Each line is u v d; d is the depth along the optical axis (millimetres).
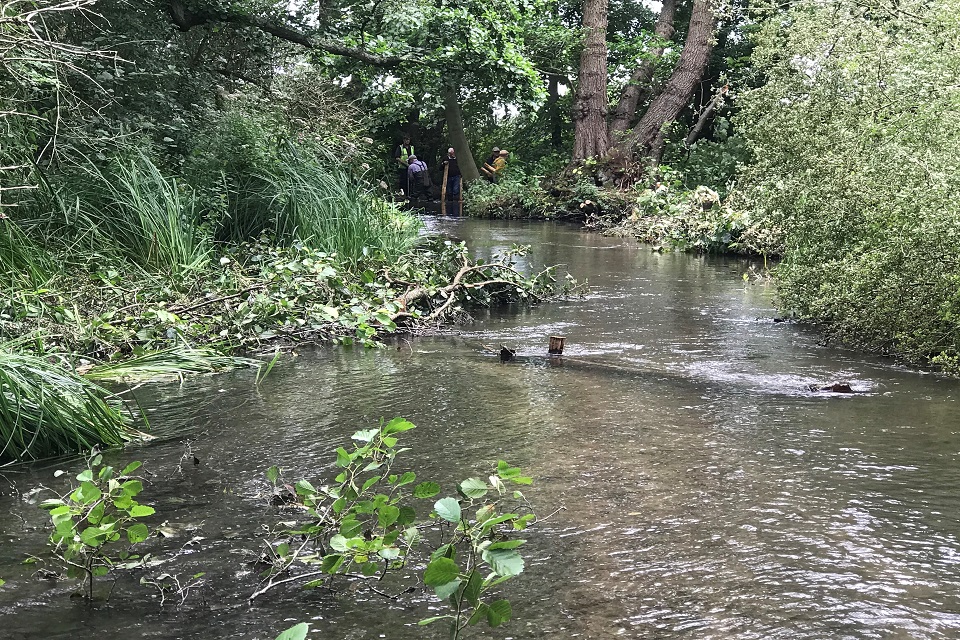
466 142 28109
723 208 13938
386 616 2338
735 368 5469
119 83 9273
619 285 9625
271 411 4402
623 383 5051
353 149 12203
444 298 7746
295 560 2650
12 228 6668
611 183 22984
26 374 3902
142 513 2539
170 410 4426
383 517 2400
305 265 6910
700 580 2561
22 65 6637
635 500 3186
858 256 6688
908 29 7594
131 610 2365
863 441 3922
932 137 6531
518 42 12141
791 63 8234
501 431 4051
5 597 2432
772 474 3473
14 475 3486
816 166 7426
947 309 5414
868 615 2363
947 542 2844
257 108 11797
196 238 8164
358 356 5855
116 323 5922
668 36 26875
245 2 11258
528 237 16359
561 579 2562
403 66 11875
